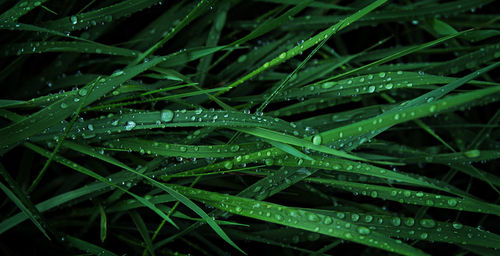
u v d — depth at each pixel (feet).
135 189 1.28
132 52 1.28
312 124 1.30
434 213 1.36
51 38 1.30
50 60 1.35
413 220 1.22
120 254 1.31
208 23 1.35
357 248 1.36
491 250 1.24
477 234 1.22
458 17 1.38
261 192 1.24
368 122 1.18
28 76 1.33
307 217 1.19
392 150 1.32
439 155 1.30
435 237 1.22
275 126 1.22
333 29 1.22
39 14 1.28
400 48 1.36
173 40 1.36
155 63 1.23
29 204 1.21
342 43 1.40
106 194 1.30
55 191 1.32
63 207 1.27
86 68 1.35
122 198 1.29
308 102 1.30
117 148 1.24
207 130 1.25
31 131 1.20
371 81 1.25
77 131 1.22
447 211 1.36
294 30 1.36
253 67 1.34
